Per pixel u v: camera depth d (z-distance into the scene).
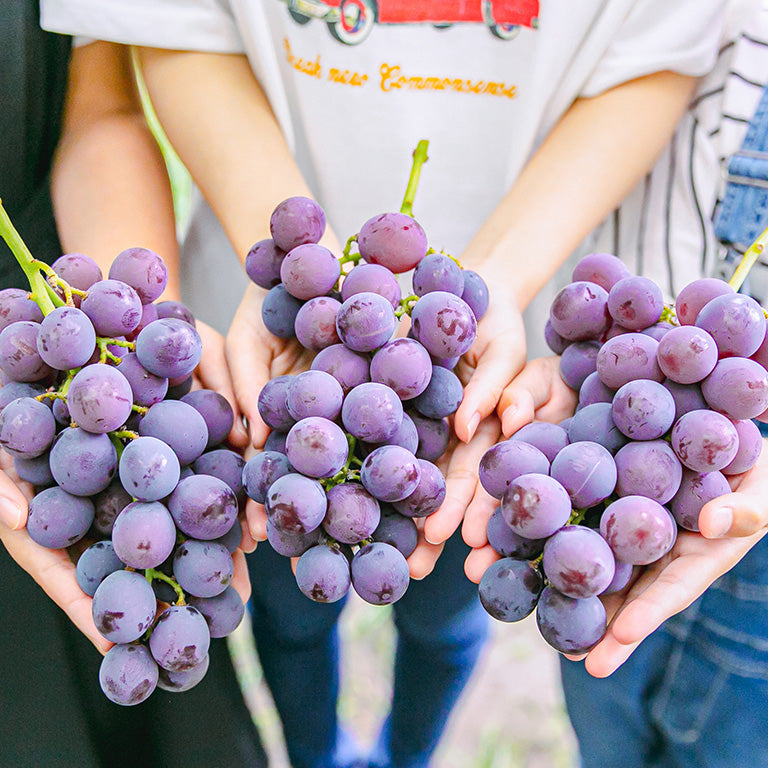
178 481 0.40
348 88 0.63
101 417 0.38
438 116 0.63
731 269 0.59
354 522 0.39
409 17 0.60
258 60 0.61
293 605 0.71
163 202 0.64
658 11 0.60
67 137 0.65
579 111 0.63
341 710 0.94
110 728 0.55
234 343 0.51
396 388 0.41
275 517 0.38
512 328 0.51
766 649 0.54
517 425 0.45
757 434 0.41
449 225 0.67
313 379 0.40
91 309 0.40
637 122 0.61
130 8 0.59
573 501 0.39
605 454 0.39
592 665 0.38
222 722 0.58
